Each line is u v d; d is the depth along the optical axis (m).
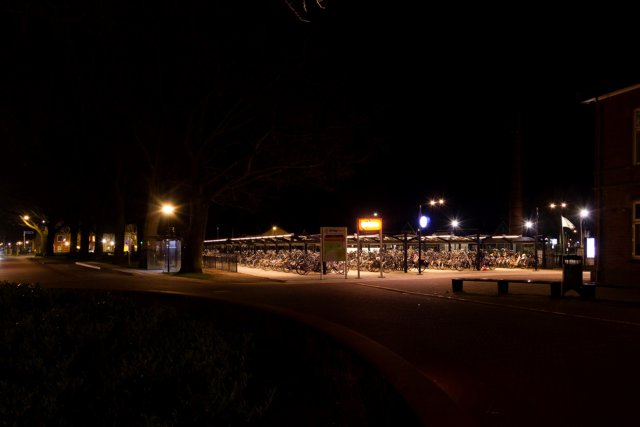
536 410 5.48
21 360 4.53
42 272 34.84
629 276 18.91
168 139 33.62
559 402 5.77
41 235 84.56
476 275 29.28
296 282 24.84
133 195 47.00
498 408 5.56
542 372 7.15
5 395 3.89
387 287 21.70
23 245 111.94
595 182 20.25
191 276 27.66
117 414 4.04
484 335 10.04
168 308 7.19
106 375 4.48
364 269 32.28
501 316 12.70
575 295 17.78
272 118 28.31
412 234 39.66
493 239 37.41
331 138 28.19
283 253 35.59
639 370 7.25
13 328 5.38
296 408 5.14
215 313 9.49
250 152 29.33
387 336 9.95
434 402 3.88
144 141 35.84
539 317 12.50
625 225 19.11
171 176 37.72
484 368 7.39
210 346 5.49
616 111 19.61
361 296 18.00
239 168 31.16
